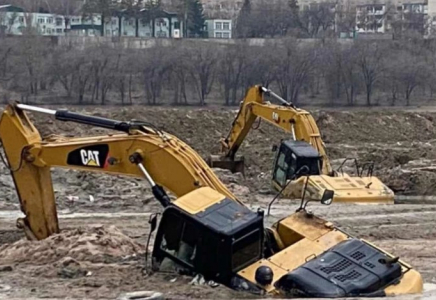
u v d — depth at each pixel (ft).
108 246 110.83
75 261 100.73
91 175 199.82
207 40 515.09
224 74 461.37
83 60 448.24
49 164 107.04
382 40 529.86
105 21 654.53
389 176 216.13
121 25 654.12
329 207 168.55
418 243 136.26
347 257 82.79
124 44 493.77
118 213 165.99
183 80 451.12
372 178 183.11
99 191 190.70
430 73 483.51
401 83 476.54
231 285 82.69
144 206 174.60
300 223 91.86
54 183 197.16
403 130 333.21
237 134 219.20
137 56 456.45
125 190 191.31
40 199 110.73
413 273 84.79
